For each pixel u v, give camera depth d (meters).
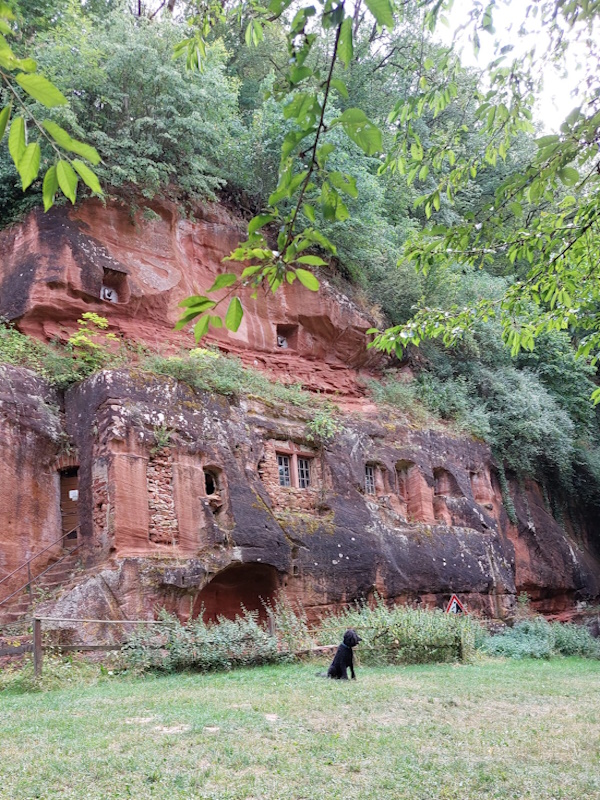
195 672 12.54
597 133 6.79
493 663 16.27
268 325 22.62
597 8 6.81
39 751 6.73
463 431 25.00
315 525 17.75
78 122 18.84
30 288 17.42
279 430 18.42
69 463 15.29
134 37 19.64
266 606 15.62
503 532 24.64
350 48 3.55
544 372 30.30
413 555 19.80
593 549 31.02
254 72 30.84
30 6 20.70
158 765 6.30
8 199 19.06
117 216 19.47
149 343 18.61
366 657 14.65
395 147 8.49
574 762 6.71
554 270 9.11
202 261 21.48
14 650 11.16
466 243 8.41
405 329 10.09
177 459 15.46
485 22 7.17
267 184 23.42
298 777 6.05
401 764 6.50
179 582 14.08
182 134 20.41
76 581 13.53
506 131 8.37
